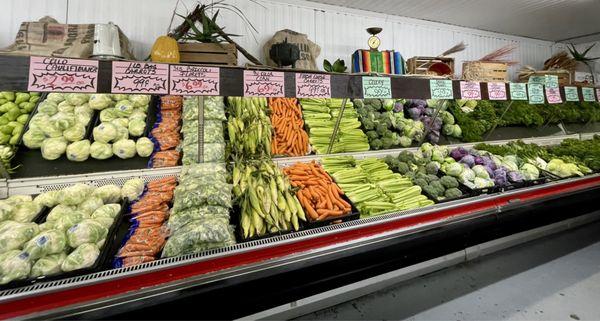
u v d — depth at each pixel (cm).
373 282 188
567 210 224
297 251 132
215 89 110
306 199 166
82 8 269
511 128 364
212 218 133
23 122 193
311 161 214
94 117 205
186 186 149
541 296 196
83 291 96
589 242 271
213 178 157
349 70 388
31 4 254
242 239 134
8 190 153
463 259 227
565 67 462
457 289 206
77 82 90
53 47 211
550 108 392
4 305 88
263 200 152
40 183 158
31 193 155
